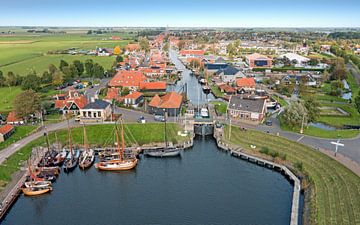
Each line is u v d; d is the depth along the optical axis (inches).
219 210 2925.7
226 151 4143.7
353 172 3216.0
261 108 4854.8
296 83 7815.0
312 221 2586.1
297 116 4382.4
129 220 2802.7
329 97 6432.1
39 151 3919.8
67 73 7687.0
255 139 4249.5
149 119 4884.4
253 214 2861.7
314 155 3671.3
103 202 3075.8
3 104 5713.6
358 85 7790.4
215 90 7130.9
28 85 6584.6
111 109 5255.9
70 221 2802.7
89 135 4362.7
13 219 2834.6
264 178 3494.1
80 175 3567.9
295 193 3065.9
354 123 4847.4
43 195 3184.1
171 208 2965.1
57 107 5265.8
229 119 4963.1
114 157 3816.4
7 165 3489.2
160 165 3814.0
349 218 2571.4
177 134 4456.2
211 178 3499.0
